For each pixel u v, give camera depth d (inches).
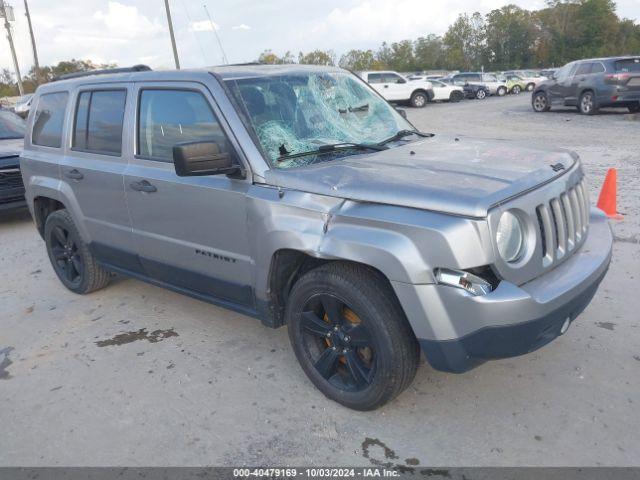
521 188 109.6
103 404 137.9
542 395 129.1
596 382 132.6
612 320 161.2
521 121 697.6
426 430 120.2
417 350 117.1
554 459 109.4
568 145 478.0
